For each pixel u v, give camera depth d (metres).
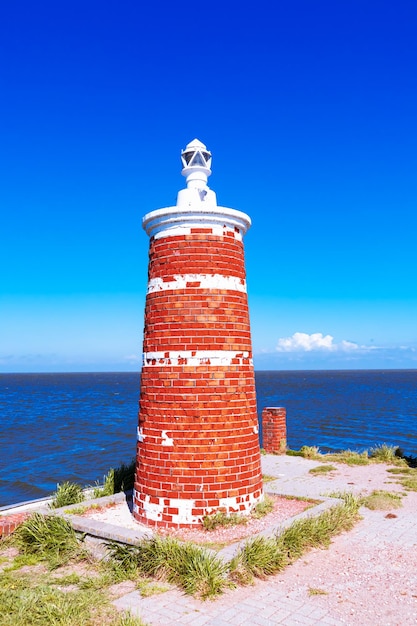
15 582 7.13
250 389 9.59
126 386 128.75
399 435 34.56
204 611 6.17
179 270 9.31
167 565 7.08
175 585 6.89
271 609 6.21
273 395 78.56
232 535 8.34
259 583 6.94
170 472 8.88
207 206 9.32
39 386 129.75
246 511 9.13
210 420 8.95
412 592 6.69
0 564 7.96
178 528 8.72
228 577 6.93
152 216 9.56
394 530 9.15
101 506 10.16
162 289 9.41
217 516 8.71
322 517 9.00
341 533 8.95
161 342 9.27
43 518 9.06
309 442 31.72
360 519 9.79
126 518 9.42
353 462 16.27
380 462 16.36
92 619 6.00
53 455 28.31
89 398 79.62
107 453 28.92
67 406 63.28
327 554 8.00
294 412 50.47
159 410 9.13
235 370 9.28
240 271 9.78
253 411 9.63
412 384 121.44
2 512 11.23
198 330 9.11
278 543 7.71
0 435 36.00
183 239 9.38
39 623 5.89
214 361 9.08
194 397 8.97
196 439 8.90
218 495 8.86
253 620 5.95
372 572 7.31
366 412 50.47
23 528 8.81
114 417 49.25
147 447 9.22
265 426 18.53
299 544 7.95
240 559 7.11
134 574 7.16
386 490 12.39
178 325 9.16
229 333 9.30
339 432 36.09
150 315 9.59
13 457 27.72
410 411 51.47
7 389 112.38
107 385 136.38
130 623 5.72
